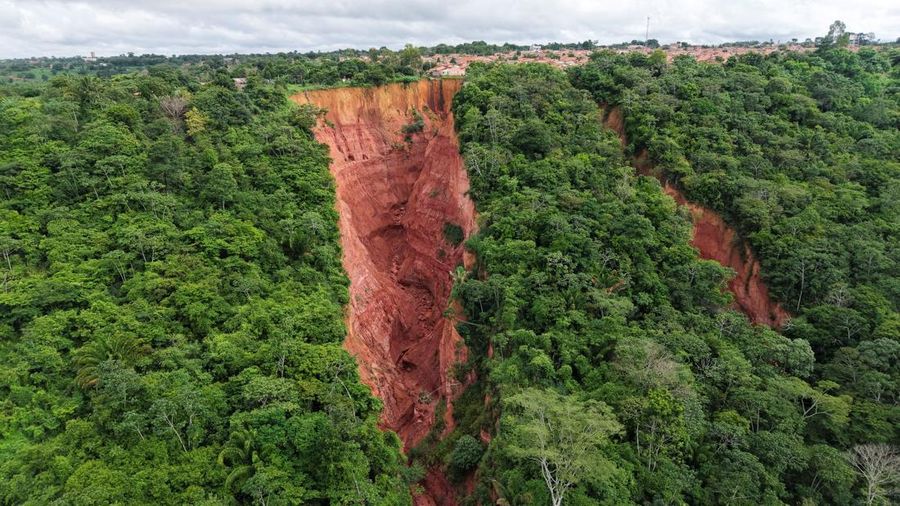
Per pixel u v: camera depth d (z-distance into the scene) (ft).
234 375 110.01
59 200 141.18
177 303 119.24
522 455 87.76
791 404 108.47
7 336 107.86
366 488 94.94
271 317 124.36
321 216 165.89
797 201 164.14
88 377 96.89
